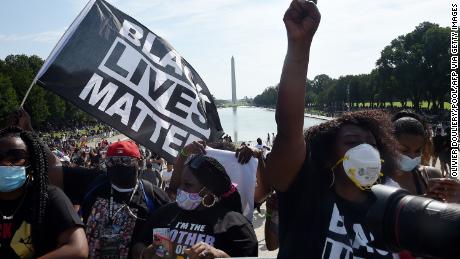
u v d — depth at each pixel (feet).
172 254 11.50
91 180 15.79
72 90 16.52
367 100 410.31
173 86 18.10
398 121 12.28
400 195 5.29
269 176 7.74
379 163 7.13
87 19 17.33
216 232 11.53
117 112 16.99
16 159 9.30
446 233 4.52
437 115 199.00
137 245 12.37
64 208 9.41
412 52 257.14
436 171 13.07
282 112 7.09
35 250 9.34
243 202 14.80
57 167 15.38
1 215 9.36
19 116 16.03
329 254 7.14
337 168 7.56
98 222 13.92
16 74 319.68
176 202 12.53
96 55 17.10
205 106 19.29
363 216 7.13
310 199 7.53
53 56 16.74
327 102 515.50
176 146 17.74
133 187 14.39
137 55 17.72
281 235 7.82
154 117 17.49
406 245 4.96
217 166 12.31
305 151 7.54
